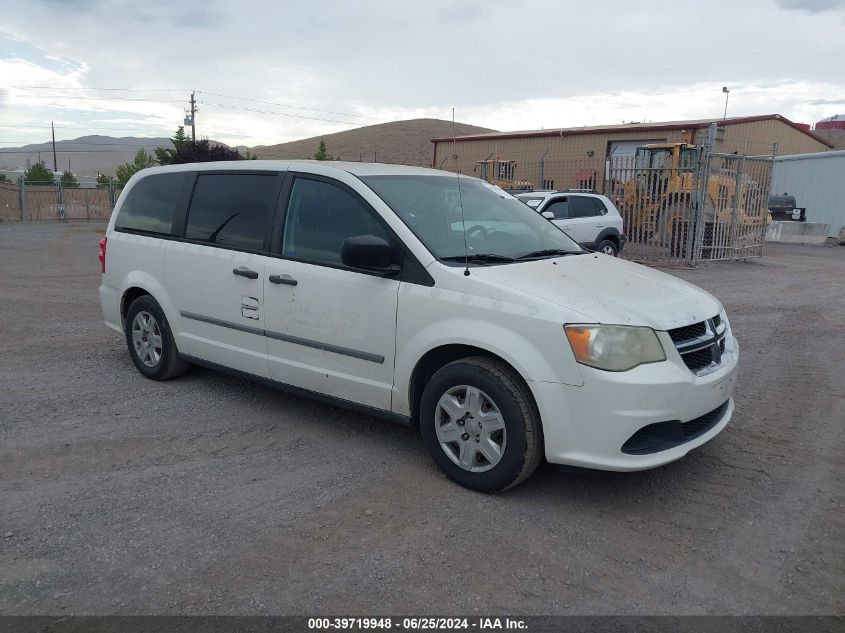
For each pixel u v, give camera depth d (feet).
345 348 15.25
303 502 13.30
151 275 19.81
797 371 22.66
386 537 12.05
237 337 17.58
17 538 11.88
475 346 13.20
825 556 11.60
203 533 12.12
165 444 15.99
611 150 106.01
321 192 16.14
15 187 116.26
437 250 14.43
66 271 46.83
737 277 47.03
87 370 21.70
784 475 14.69
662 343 12.68
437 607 10.17
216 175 18.71
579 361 12.28
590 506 13.24
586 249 17.69
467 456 13.65
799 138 112.88
